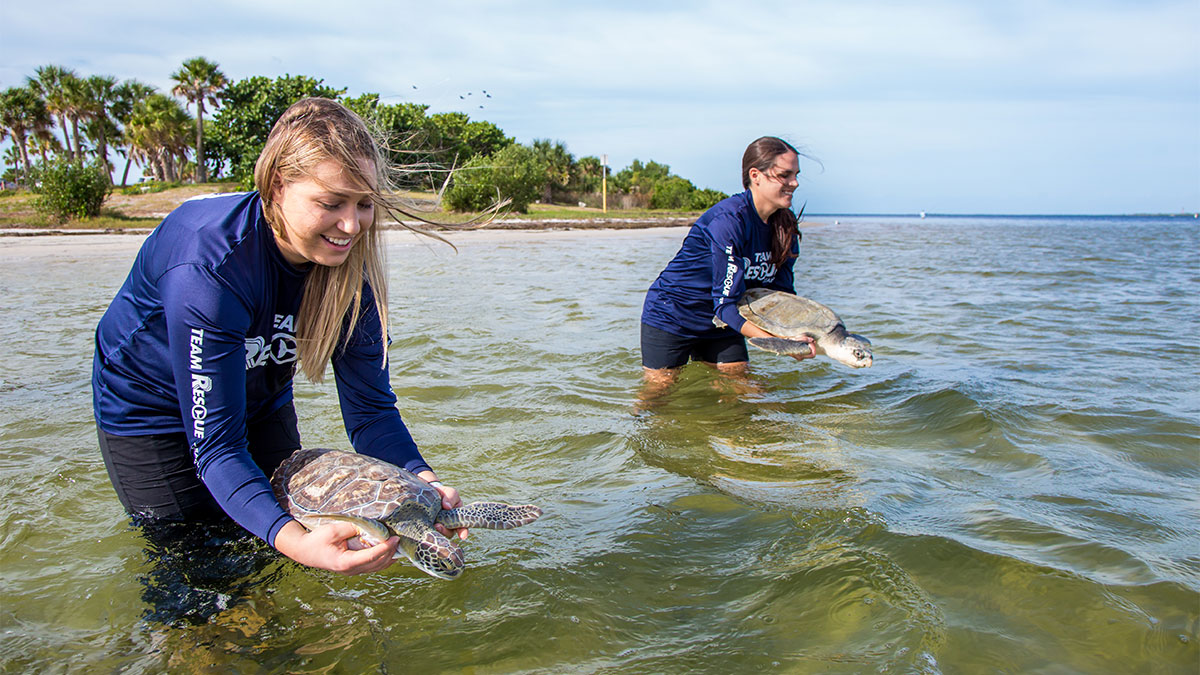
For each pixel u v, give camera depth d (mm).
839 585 2463
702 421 4348
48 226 26031
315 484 2416
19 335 6750
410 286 11023
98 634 2268
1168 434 4008
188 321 2055
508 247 21344
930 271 15047
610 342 6559
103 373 2471
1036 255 21234
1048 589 2400
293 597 2467
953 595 2396
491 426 4215
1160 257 20641
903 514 2992
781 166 4773
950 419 4293
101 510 3082
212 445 2180
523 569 2631
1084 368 5629
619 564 2658
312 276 2336
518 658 2146
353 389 2691
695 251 5082
